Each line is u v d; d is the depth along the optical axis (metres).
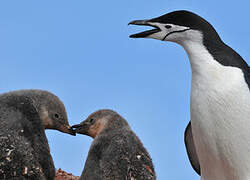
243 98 10.90
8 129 14.16
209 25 11.63
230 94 10.91
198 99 11.24
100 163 15.36
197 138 11.56
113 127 16.50
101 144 15.77
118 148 15.32
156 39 12.10
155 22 12.11
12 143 13.97
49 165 14.60
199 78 11.27
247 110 10.90
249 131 10.95
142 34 12.20
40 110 16.11
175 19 11.79
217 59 11.25
